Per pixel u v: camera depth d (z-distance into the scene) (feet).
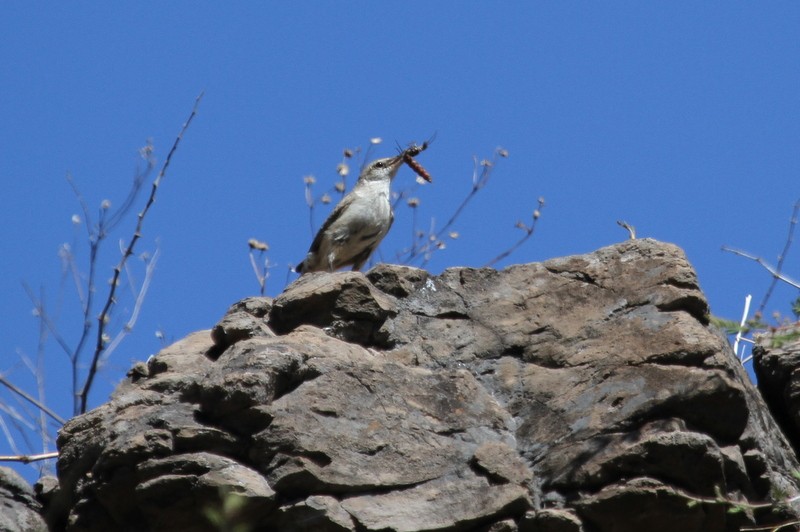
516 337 41.37
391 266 43.57
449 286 43.42
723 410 36.99
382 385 38.22
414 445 37.17
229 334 40.73
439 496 36.27
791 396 41.93
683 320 39.29
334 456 35.99
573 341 40.52
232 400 36.11
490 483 36.52
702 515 35.65
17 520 37.65
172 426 36.19
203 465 35.32
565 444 37.35
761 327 35.42
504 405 39.52
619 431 36.96
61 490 38.34
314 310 41.96
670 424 36.55
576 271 42.60
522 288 42.80
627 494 35.32
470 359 41.16
